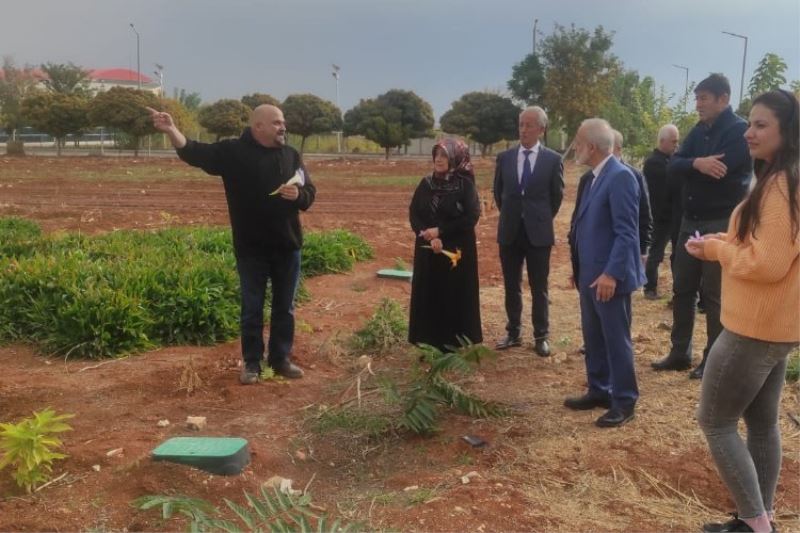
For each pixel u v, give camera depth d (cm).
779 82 1324
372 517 396
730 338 349
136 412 536
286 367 621
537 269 688
